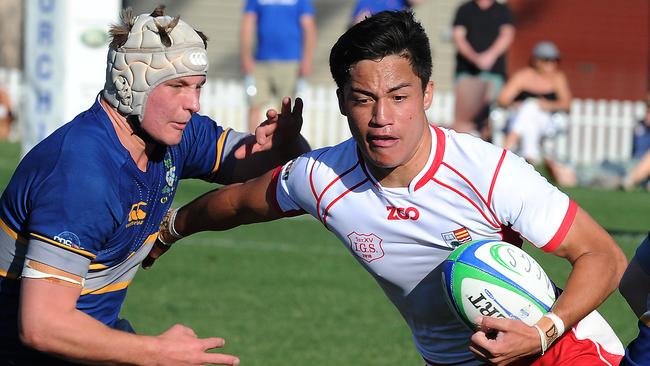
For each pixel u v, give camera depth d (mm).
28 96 41125
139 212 15938
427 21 86312
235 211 17594
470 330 16531
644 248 15836
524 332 14875
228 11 87375
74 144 15109
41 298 14625
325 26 87562
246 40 56625
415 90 15078
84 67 40844
